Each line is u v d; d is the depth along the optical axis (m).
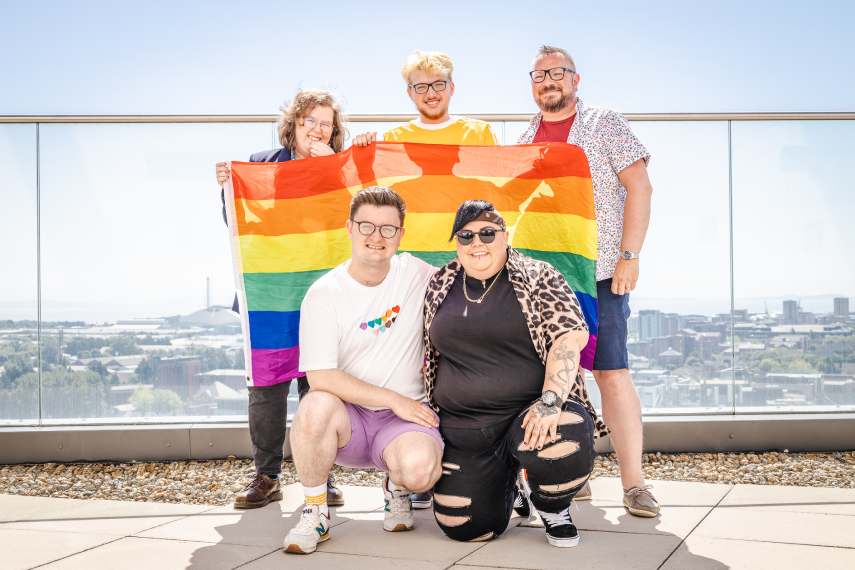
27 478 5.06
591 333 3.94
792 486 4.50
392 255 3.55
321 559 3.25
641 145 4.18
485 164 4.14
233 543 3.53
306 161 4.19
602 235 4.17
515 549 3.34
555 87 4.31
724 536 3.50
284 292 4.16
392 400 3.47
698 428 5.35
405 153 4.18
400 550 3.34
